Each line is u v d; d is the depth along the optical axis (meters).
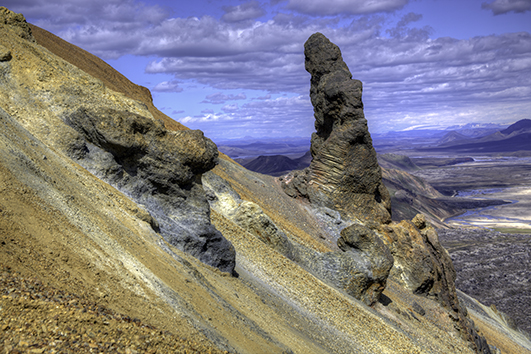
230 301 18.17
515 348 60.62
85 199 16.31
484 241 161.00
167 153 22.73
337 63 52.81
